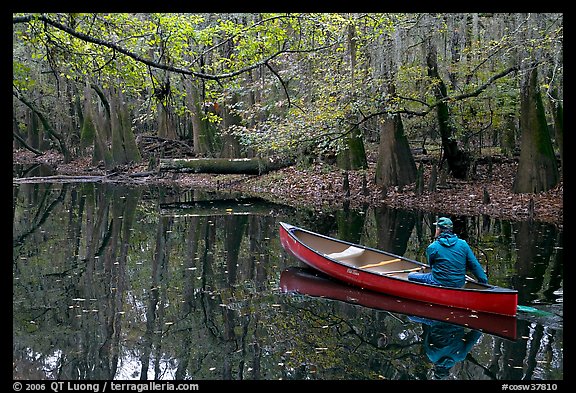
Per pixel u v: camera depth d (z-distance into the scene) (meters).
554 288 9.47
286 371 6.66
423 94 19.58
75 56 11.33
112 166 29.92
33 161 38.38
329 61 19.64
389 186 20.88
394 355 7.12
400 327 8.12
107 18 11.41
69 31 8.97
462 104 21.20
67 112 37.50
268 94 23.09
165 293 9.84
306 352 7.20
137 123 40.34
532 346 7.23
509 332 7.76
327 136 19.72
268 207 19.98
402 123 22.09
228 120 26.78
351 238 14.38
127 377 6.52
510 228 14.70
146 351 7.33
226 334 7.89
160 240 14.45
